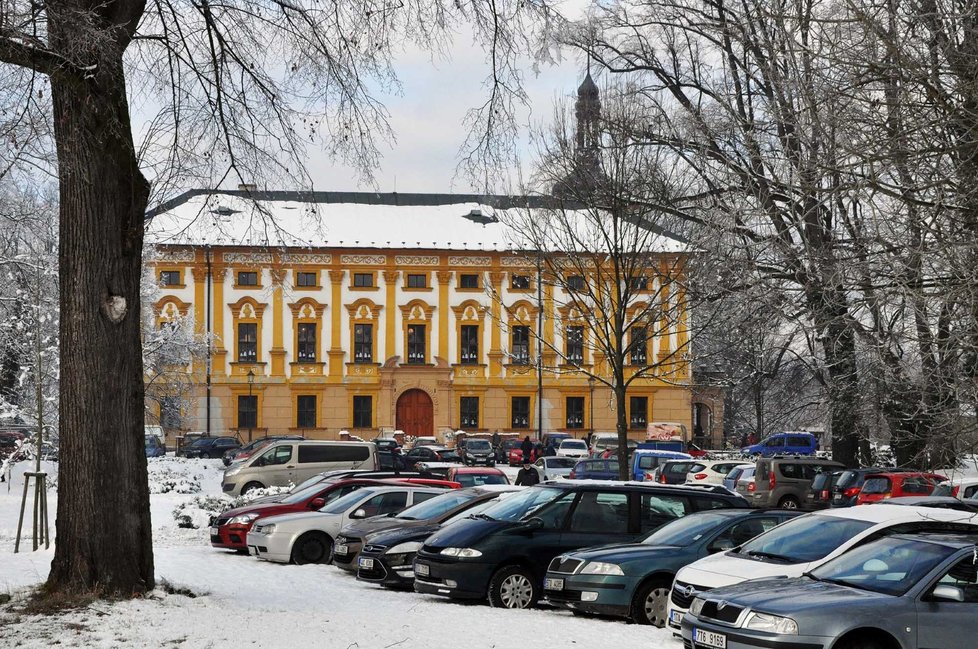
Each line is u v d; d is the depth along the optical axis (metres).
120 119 14.46
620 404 33.62
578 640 12.88
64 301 14.52
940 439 17.61
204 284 81.88
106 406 14.45
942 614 10.70
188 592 15.29
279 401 82.81
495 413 83.88
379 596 17.66
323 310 83.56
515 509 17.66
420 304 84.06
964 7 13.97
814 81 15.05
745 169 20.61
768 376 38.66
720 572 13.21
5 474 43.22
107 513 14.42
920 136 13.73
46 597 13.96
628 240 34.84
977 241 13.41
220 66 16.47
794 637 10.46
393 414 83.56
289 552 22.95
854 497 31.05
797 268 19.17
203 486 48.00
